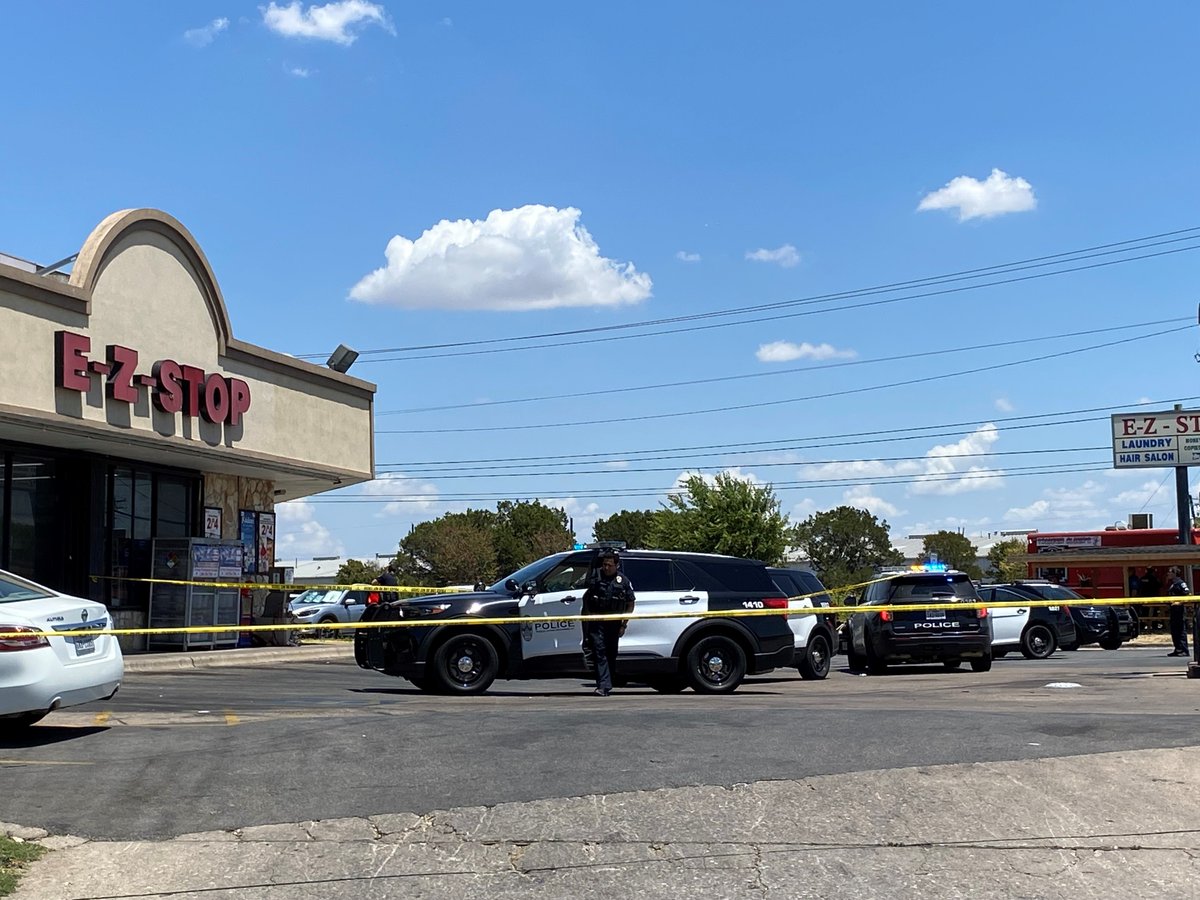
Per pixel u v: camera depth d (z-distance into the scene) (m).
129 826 7.36
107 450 22.31
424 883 6.42
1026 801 7.78
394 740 9.91
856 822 7.38
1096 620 31.75
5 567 20.59
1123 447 46.38
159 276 22.09
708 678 15.47
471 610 15.05
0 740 10.43
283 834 7.20
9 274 18.36
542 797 7.87
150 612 23.56
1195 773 8.38
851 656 23.39
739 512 66.62
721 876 6.50
